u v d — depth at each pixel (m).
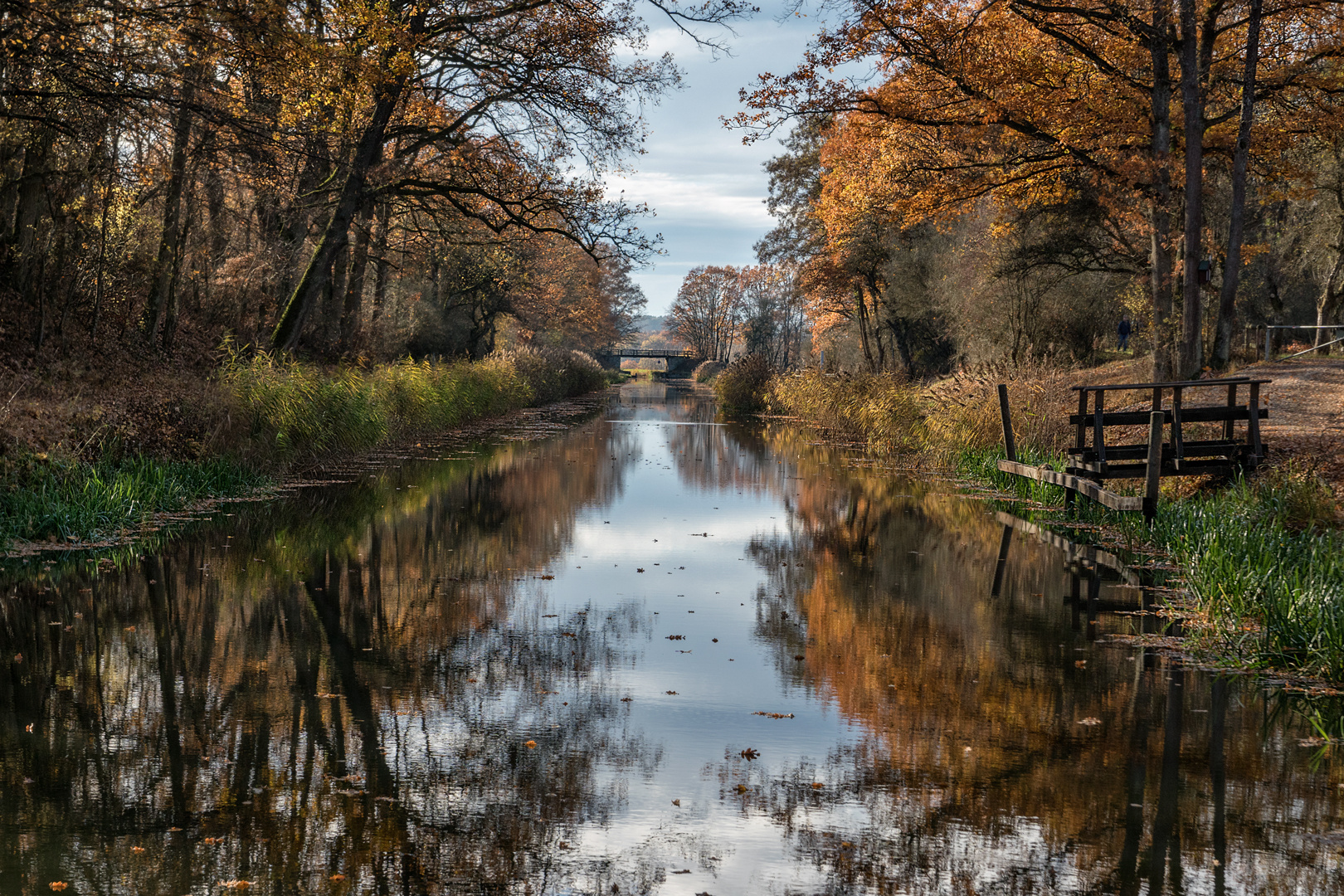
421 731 6.19
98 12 12.95
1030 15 21.88
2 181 17.55
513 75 21.50
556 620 9.11
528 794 5.25
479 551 12.47
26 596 9.52
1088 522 14.52
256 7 13.49
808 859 4.52
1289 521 11.01
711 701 6.86
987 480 19.50
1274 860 4.53
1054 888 4.26
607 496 17.89
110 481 13.41
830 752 5.91
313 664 7.60
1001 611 9.58
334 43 17.50
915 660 7.93
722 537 13.93
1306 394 17.95
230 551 11.88
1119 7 20.84
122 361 18.91
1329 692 7.04
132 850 4.50
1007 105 21.61
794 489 19.12
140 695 6.79
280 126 17.17
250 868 4.36
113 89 13.43
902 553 12.79
